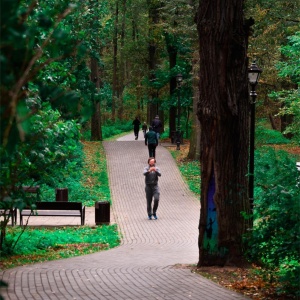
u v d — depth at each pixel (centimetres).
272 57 4216
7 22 332
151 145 4516
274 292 1167
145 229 2553
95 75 5341
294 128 4181
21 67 371
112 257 1767
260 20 4006
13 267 1503
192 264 1577
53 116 1443
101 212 2605
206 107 1462
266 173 1173
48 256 1770
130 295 1149
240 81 1457
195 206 3253
